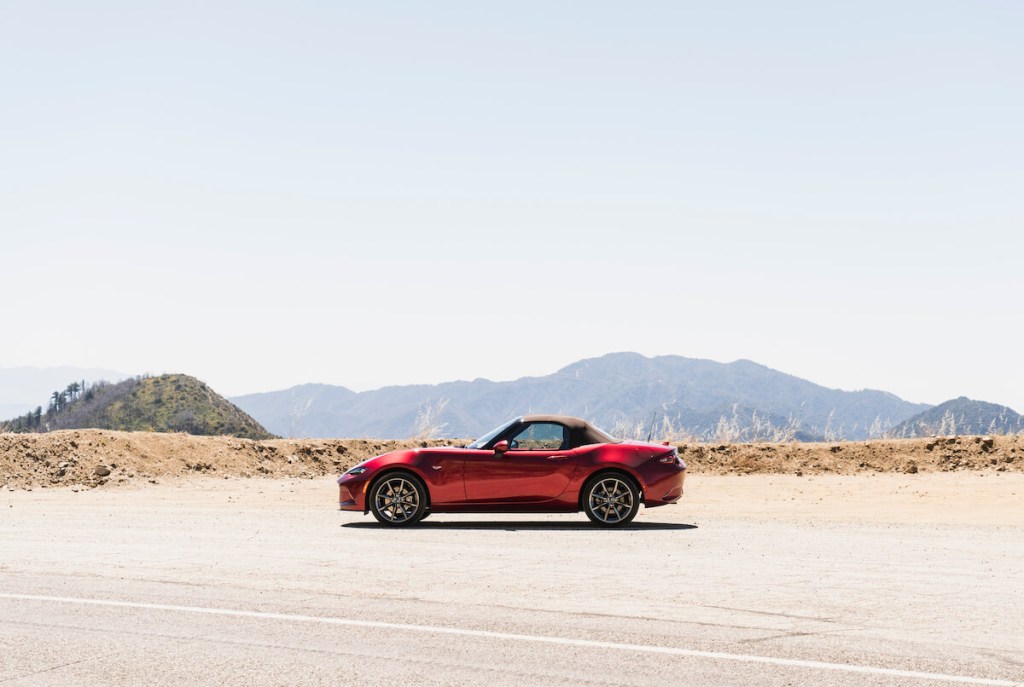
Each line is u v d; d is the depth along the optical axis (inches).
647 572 383.2
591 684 221.8
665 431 1145.4
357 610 304.3
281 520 588.4
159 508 682.2
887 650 254.4
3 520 590.6
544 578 368.2
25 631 274.8
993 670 234.5
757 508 707.4
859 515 652.1
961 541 493.0
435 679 225.6
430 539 489.7
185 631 274.8
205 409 7214.6
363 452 1138.0
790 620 292.8
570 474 541.6
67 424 6963.6
